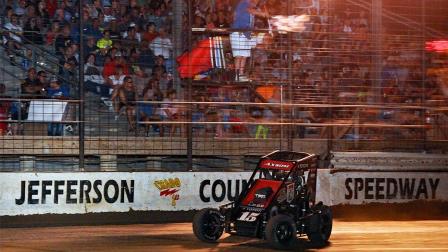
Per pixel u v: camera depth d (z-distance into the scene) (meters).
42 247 19.39
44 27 31.20
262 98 32.41
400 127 33.00
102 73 31.17
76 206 26.92
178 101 30.72
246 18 33.62
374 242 21.36
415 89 33.84
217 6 33.47
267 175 20.55
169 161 31.14
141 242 20.50
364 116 33.28
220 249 19.22
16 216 26.05
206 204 28.83
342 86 32.62
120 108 30.69
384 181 31.59
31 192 26.38
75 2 31.92
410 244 21.03
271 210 19.47
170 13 33.09
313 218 20.33
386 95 33.53
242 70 32.44
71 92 30.41
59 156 29.41
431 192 32.38
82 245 19.83
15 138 28.42
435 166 32.44
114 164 29.86
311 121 32.69
